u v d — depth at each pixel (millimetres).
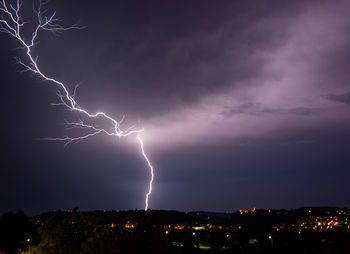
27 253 21984
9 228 31438
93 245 17078
